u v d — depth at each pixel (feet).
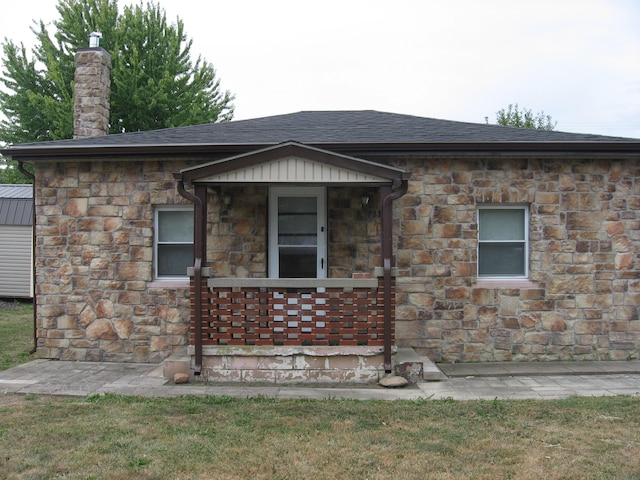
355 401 19.71
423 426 16.99
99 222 27.27
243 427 16.94
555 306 26.45
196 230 22.84
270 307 22.85
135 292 27.12
